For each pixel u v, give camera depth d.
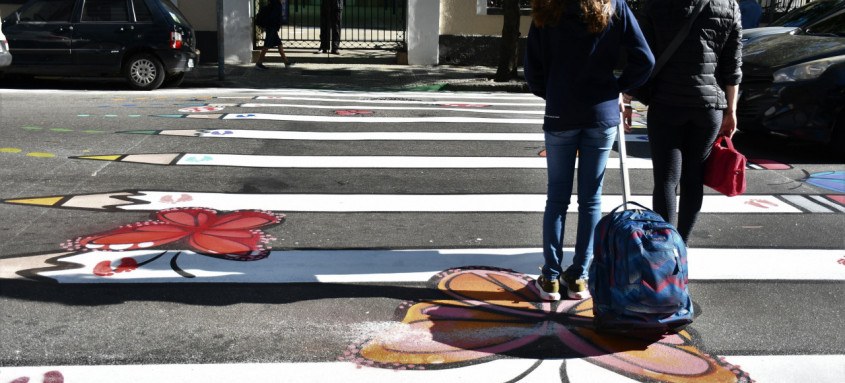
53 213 5.39
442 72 16.56
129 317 3.76
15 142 7.66
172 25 12.81
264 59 17.55
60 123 8.79
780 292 4.29
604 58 3.72
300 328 3.70
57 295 3.98
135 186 6.19
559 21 3.67
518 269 4.57
